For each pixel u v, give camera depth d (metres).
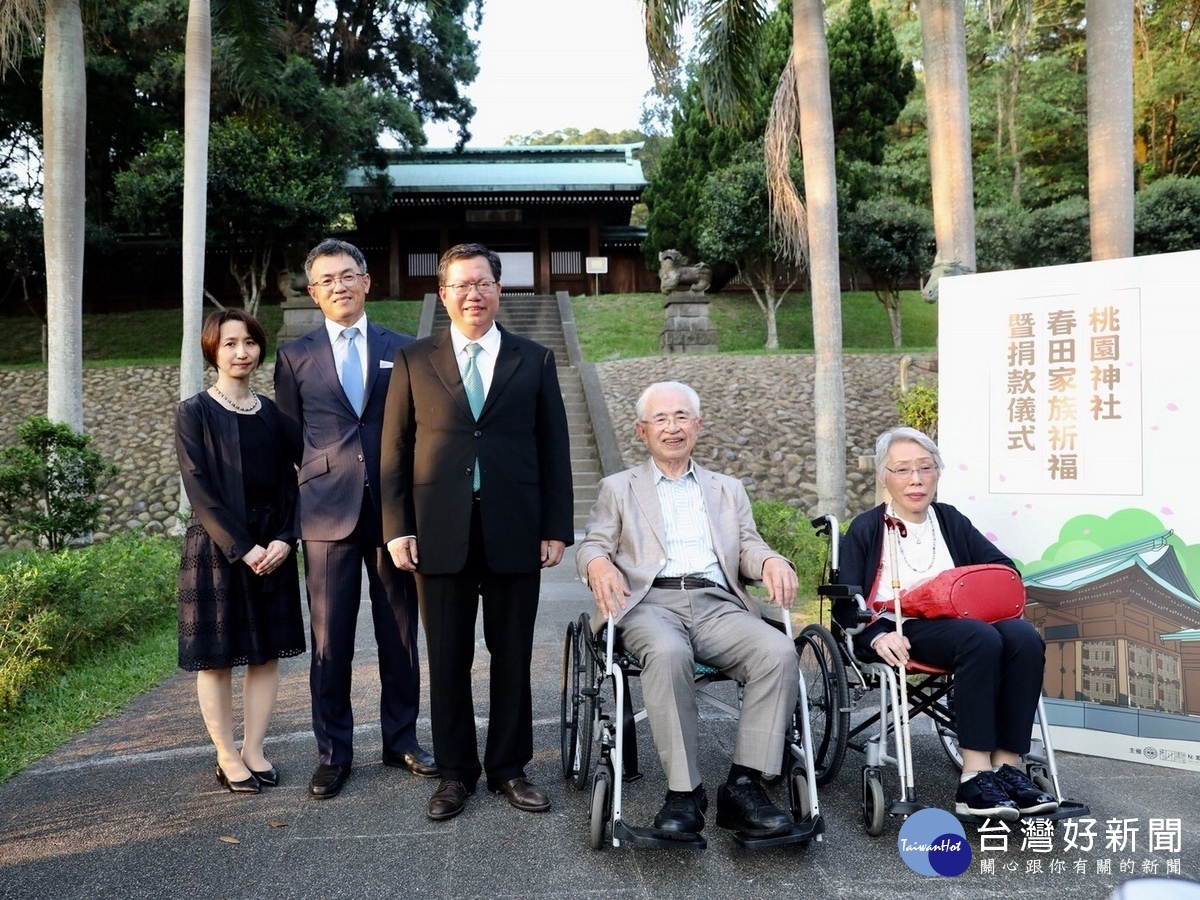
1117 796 3.01
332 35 18.06
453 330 3.04
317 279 3.24
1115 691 3.39
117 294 20.45
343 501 3.14
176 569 6.27
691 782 2.54
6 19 8.00
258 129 15.47
